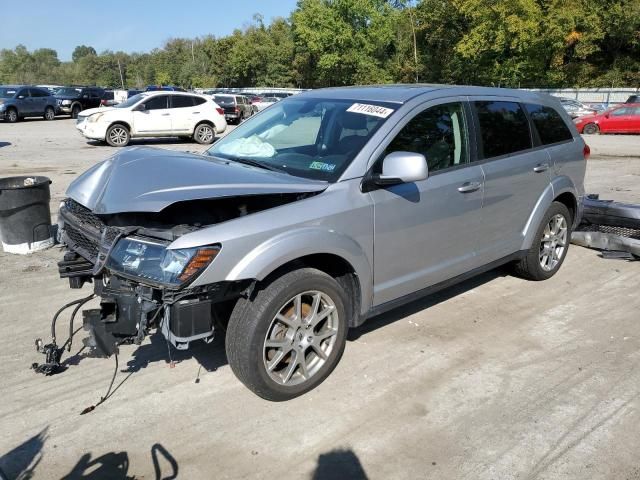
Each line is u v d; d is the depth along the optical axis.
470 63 45.88
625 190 10.66
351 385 3.66
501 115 4.82
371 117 4.00
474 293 5.25
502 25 39.91
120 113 18.11
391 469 2.91
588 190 10.66
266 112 4.80
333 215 3.46
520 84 45.16
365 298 3.76
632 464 2.96
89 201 3.56
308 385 3.54
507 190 4.73
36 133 22.31
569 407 3.45
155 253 3.06
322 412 3.38
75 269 3.78
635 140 22.84
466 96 4.52
